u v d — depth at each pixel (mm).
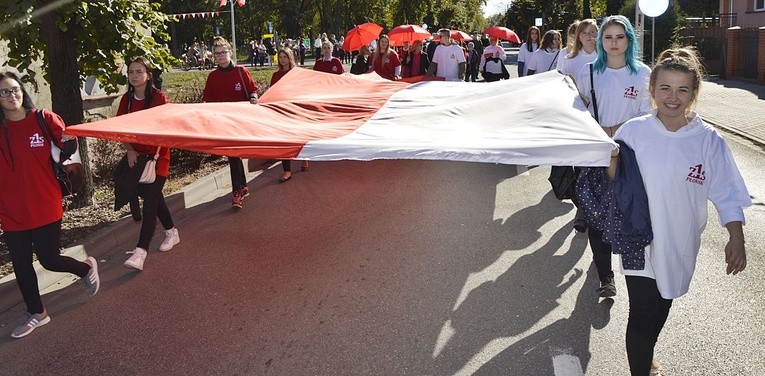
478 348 4227
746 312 4633
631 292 3402
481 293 5102
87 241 6438
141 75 5797
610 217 3420
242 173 7805
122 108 5953
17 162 4574
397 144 4426
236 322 4793
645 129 3344
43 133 4633
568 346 4215
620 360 4027
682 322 4500
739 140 11328
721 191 3236
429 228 6793
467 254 5980
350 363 4109
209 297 5273
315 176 9500
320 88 8195
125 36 7828
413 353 4195
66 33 7633
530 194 8055
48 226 4742
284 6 65125
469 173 9367
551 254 5922
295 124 5719
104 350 4484
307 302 5070
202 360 4258
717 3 41219
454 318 4676
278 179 9414
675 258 3309
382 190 8516
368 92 7750
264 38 50688
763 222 6734
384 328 4570
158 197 5898
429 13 68688
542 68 10039
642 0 14039
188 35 67375
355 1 61312
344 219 7254
